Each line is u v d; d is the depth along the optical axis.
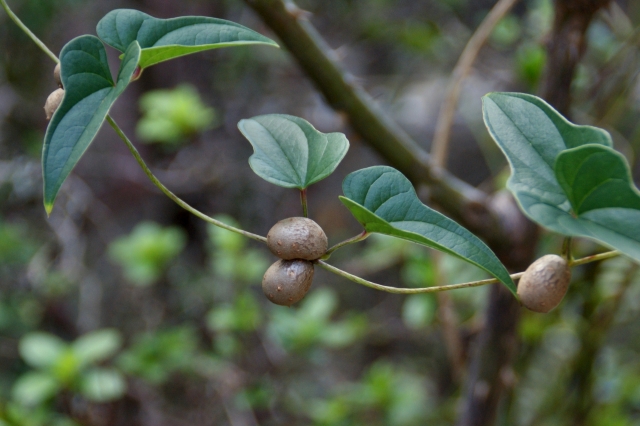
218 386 0.96
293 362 0.99
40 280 1.02
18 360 1.08
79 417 0.86
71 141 0.41
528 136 0.41
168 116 0.89
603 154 0.39
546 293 0.41
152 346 0.87
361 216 0.41
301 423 1.05
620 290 0.80
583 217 0.40
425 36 1.10
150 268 0.90
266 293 0.42
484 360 0.61
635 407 0.98
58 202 1.06
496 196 0.63
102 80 0.41
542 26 0.87
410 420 0.95
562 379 0.91
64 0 1.04
